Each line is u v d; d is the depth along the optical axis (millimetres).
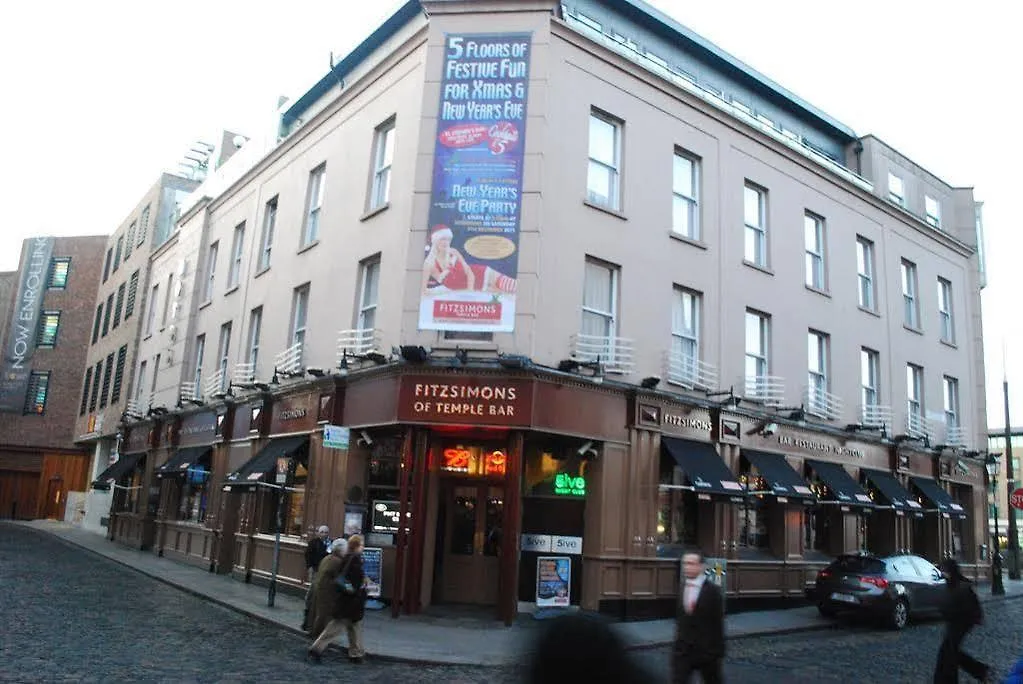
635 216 17250
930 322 26016
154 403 29609
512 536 14438
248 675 9648
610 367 16141
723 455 18109
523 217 15219
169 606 15281
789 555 19000
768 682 10586
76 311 47906
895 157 26391
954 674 9805
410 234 15516
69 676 8984
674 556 16750
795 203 21344
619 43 18203
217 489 22500
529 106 15656
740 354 19016
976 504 26953
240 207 25219
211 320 25734
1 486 45438
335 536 16344
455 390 14711
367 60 21172
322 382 17797
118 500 32500
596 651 2527
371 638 12547
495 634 13312
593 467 15797
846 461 21562
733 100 22578
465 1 16266
